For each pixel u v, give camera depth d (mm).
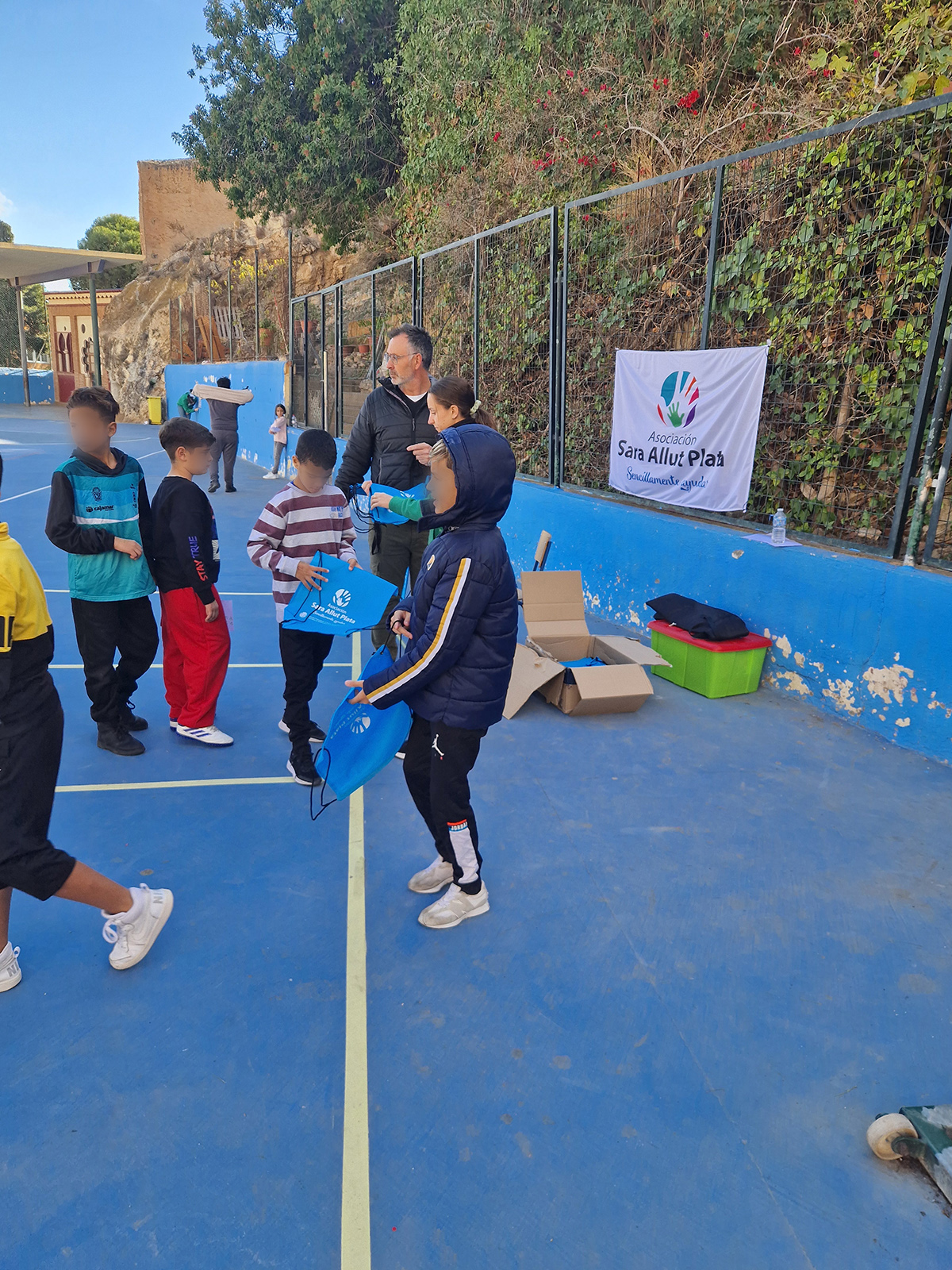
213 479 13836
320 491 3840
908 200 4691
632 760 4234
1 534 2244
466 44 10945
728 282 5816
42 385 43250
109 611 3973
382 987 2562
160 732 4520
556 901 3023
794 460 5523
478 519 2490
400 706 2744
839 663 4773
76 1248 1752
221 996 2508
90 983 2559
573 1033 2387
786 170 5293
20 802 2268
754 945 2795
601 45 8727
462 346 9836
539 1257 1753
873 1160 2010
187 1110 2100
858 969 2689
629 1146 2025
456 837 2740
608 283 6988
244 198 20312
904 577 4336
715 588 5594
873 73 5527
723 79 7559
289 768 4051
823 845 3434
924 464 4359
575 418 7461
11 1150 1974
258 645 6246
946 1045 2383
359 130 16703
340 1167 1951
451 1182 1920
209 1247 1759
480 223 10680
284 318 24453
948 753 4191
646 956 2729
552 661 4879
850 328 5043
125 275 43844
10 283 36000
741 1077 2246
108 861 3205
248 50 18125
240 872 3166
